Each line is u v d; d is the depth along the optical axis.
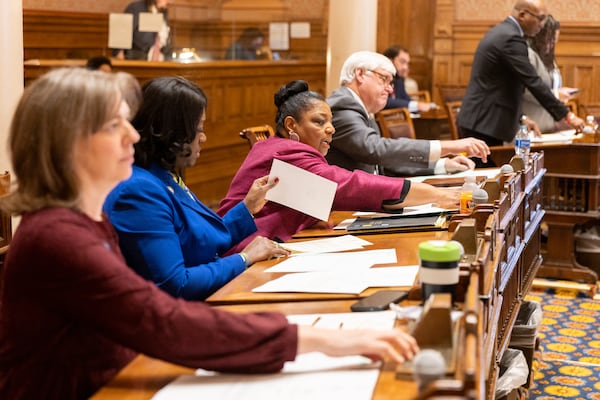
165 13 9.07
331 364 1.88
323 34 13.13
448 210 3.79
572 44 11.63
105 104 1.75
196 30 12.33
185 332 1.74
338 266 2.92
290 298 2.54
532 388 4.50
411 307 2.26
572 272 6.62
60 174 1.75
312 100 4.05
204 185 9.06
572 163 6.48
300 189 3.62
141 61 8.08
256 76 9.96
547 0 11.69
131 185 2.71
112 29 8.48
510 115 6.86
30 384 1.78
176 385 1.80
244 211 3.44
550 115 7.55
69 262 1.68
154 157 2.92
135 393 1.78
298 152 3.89
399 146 4.68
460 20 12.17
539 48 8.05
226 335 1.77
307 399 1.69
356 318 2.25
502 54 6.71
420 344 1.88
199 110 2.95
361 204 3.81
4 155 5.07
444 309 1.86
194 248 2.99
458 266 2.25
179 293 2.71
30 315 1.73
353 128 4.72
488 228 2.88
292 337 1.81
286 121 4.05
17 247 1.71
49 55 9.52
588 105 11.63
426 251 2.20
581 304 6.15
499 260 3.06
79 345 1.79
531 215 5.08
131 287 1.72
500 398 3.73
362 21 7.63
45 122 1.74
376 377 1.80
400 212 3.88
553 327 5.60
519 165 4.70
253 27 12.91
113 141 1.78
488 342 2.44
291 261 3.06
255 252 3.10
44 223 1.71
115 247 1.91
